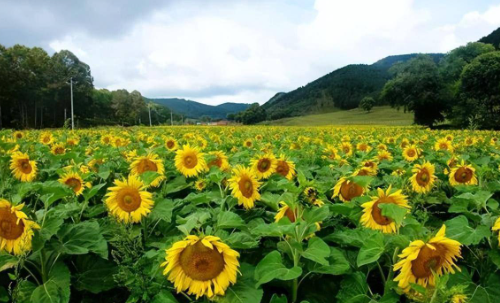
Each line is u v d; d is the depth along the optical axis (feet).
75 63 389.39
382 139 59.62
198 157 19.88
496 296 10.34
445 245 8.43
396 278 8.63
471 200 14.29
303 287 11.45
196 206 16.62
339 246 13.10
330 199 16.99
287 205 11.58
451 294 7.61
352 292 10.12
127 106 471.62
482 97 226.58
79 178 16.99
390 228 11.08
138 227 14.14
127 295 13.10
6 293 11.74
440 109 268.41
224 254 8.93
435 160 29.35
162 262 9.64
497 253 10.73
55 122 347.97
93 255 13.52
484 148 38.34
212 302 9.46
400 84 279.49
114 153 27.76
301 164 26.02
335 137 65.62
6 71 304.50
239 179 14.58
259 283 9.21
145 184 14.92
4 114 323.98
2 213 10.23
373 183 19.69
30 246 10.40
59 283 11.21
